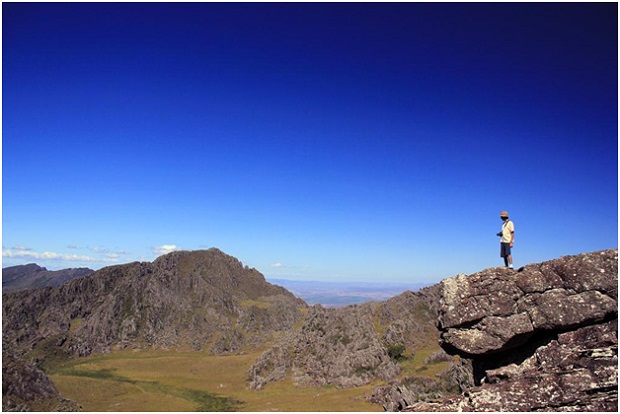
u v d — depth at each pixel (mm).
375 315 173875
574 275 22375
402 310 167375
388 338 149625
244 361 173875
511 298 23422
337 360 144250
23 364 114500
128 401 122125
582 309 21672
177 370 173250
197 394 133875
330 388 126938
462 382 83125
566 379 20281
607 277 21703
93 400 121625
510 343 23078
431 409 21891
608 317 21547
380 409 84938
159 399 125875
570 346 21594
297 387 134375
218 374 162750
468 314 23984
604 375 19797
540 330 22609
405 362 130875
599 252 22484
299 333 174000
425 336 149875
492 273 24734
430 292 172750
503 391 21094
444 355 120938
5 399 99312
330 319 176250
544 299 22594
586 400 19594
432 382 89125
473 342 23547
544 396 20266
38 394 107688
